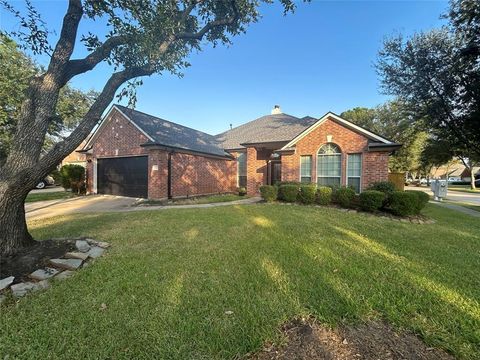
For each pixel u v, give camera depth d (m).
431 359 2.03
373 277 3.49
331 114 11.82
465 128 12.50
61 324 2.41
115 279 3.37
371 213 8.98
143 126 13.77
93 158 15.77
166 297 2.91
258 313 2.58
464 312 2.64
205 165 16.00
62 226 6.58
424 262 4.10
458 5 10.71
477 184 36.72
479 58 10.88
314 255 4.34
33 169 3.98
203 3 5.80
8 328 2.37
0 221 3.85
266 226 6.59
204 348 2.11
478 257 4.41
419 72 12.66
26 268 3.59
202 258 4.18
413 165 28.73
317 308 2.68
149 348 2.11
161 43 5.05
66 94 19.08
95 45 4.72
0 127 13.06
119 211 9.38
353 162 11.45
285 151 13.05
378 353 2.08
